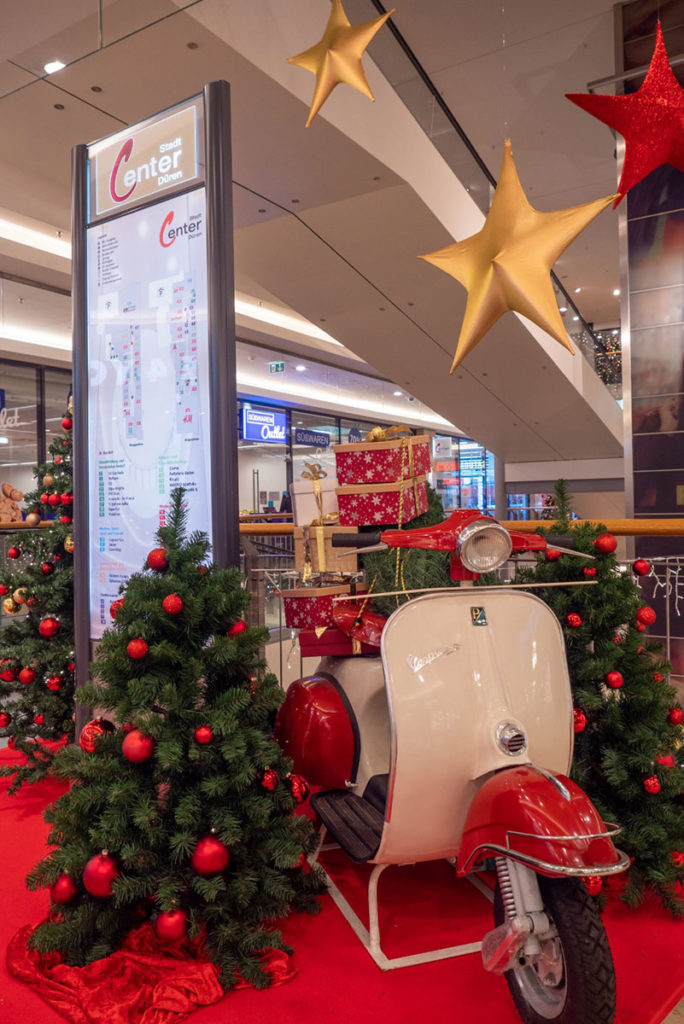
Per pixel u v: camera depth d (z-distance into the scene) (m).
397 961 1.80
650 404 7.40
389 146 5.92
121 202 2.74
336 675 2.38
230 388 2.43
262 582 3.55
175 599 1.89
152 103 4.67
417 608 1.76
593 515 19.39
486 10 6.70
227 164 2.45
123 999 1.63
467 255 3.02
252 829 1.89
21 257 8.02
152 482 2.63
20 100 4.61
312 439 14.87
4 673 3.10
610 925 1.98
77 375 2.85
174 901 1.73
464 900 2.12
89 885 1.73
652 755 2.08
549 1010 1.48
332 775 2.20
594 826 1.42
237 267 8.11
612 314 17.38
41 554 3.35
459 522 1.78
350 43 3.13
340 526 2.36
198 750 1.80
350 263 7.93
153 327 2.63
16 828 2.70
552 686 1.81
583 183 10.45
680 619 5.55
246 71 4.32
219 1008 1.65
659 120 2.99
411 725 1.68
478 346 10.00
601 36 7.14
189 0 3.71
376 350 10.63
